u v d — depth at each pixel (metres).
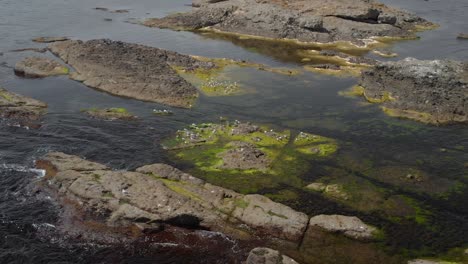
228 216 29.86
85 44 62.19
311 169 36.41
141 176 32.34
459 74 52.41
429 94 49.66
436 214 31.45
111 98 48.91
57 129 41.28
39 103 46.22
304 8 86.50
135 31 78.69
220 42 74.31
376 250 28.02
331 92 53.47
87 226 29.11
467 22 91.81
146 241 28.33
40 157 35.69
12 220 29.31
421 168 37.16
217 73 58.06
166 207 29.58
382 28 80.00
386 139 42.03
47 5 94.81
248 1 87.00
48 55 61.91
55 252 27.14
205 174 35.16
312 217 30.19
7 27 75.62
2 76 53.91
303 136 41.47
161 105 47.62
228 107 48.00
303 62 64.69
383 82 54.19
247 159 36.84
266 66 61.97
